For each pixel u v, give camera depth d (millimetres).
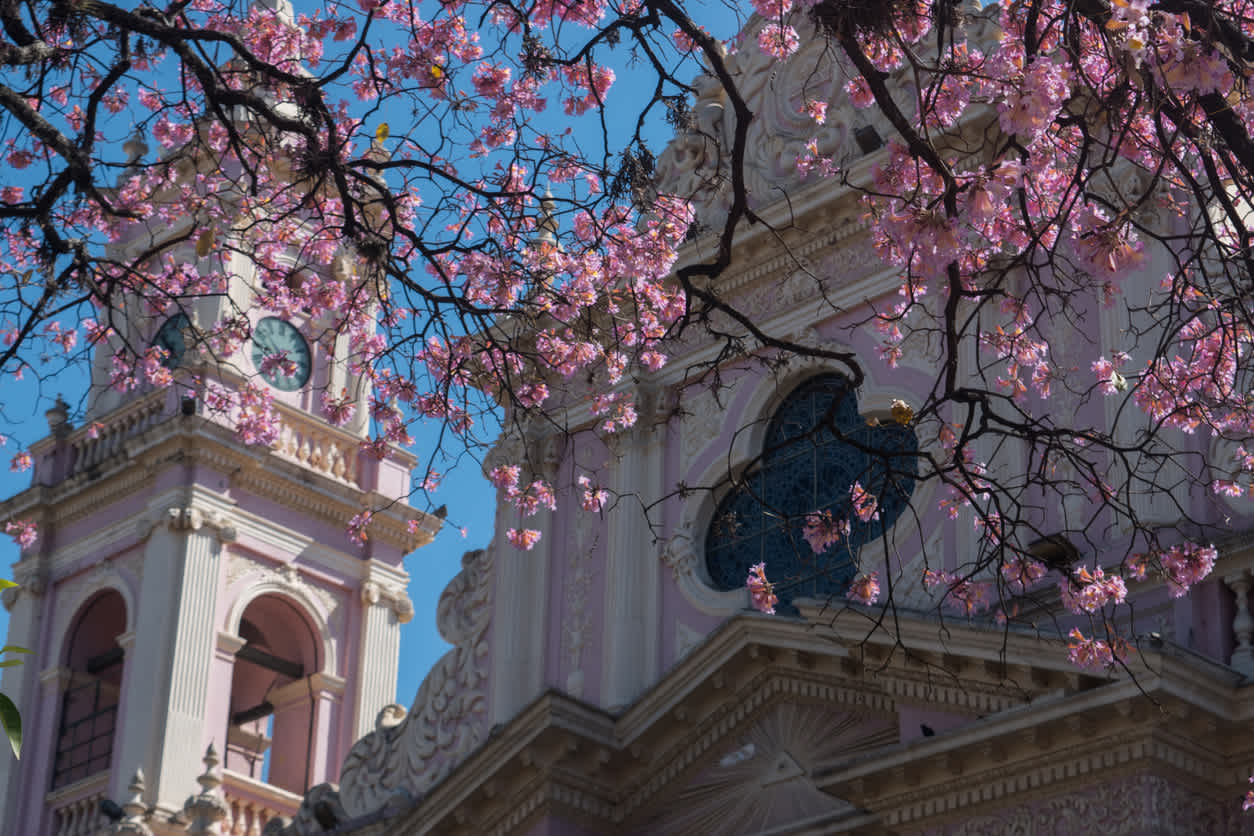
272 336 30797
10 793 28484
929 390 19531
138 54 11797
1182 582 12555
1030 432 10703
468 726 22047
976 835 16234
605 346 14359
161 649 27859
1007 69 10078
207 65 11766
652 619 20906
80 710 29219
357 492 30828
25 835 28078
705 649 18719
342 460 30984
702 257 21781
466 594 23000
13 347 11148
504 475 17172
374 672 30156
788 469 20672
